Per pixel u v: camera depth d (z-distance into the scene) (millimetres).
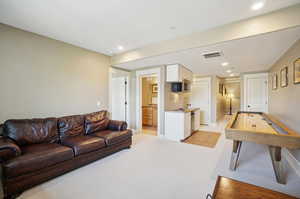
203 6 1887
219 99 7211
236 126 2408
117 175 2160
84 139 2582
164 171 2271
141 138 4113
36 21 2270
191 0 1768
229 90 9250
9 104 2381
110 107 4148
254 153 2971
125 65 4207
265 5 1866
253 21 2145
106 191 1796
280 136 1772
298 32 2049
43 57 2781
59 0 1767
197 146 3434
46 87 2824
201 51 2916
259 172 2229
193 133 4730
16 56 2451
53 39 2926
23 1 1777
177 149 3232
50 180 2012
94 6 1892
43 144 2305
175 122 3969
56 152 2031
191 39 2705
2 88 2311
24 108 2543
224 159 2707
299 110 2369
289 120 2816
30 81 2613
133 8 1935
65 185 1910
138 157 2797
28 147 2137
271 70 4426
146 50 3336
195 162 2584
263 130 2086
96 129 3191
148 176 2131
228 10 1974
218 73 5738
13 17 2150
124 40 3023
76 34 2732
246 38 2260
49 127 2551
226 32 2357
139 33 2686
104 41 3084
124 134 3135
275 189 1810
